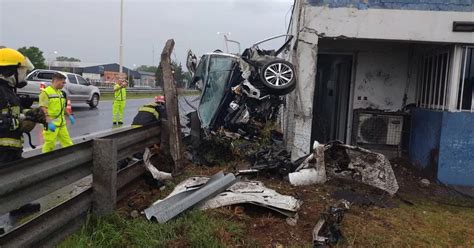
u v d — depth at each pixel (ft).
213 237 12.80
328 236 13.62
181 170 21.07
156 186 18.13
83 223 12.83
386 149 28.66
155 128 20.66
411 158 27.35
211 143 25.25
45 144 23.09
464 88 22.88
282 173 20.94
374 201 18.52
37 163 10.59
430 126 24.31
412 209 18.24
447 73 23.52
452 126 22.57
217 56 28.45
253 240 13.16
